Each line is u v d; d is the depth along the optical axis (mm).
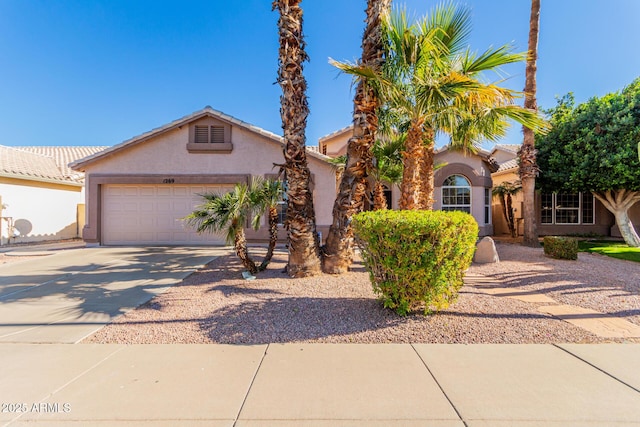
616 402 2990
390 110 9156
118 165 14211
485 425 2701
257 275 8102
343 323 4934
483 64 7391
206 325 4910
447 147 16156
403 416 2814
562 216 18734
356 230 5574
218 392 3180
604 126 13125
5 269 9227
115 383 3348
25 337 4527
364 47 8000
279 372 3564
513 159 22031
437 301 5098
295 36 7703
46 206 17172
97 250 12867
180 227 14320
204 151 14141
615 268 8992
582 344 4227
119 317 5301
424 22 7441
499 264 9633
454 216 5266
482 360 3805
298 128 7816
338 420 2771
